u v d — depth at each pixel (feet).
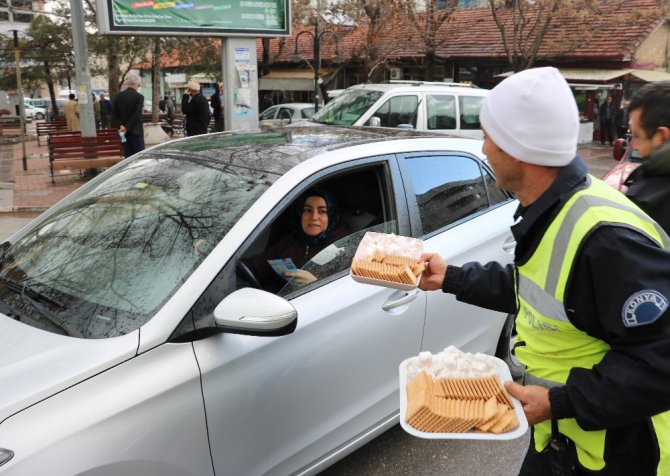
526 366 5.16
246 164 8.39
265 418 6.96
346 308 7.95
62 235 8.19
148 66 95.66
